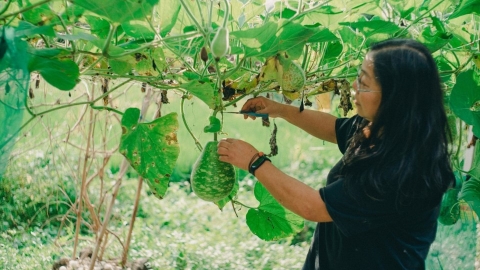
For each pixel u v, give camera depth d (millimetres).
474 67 2418
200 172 1964
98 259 3957
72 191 5070
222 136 6645
